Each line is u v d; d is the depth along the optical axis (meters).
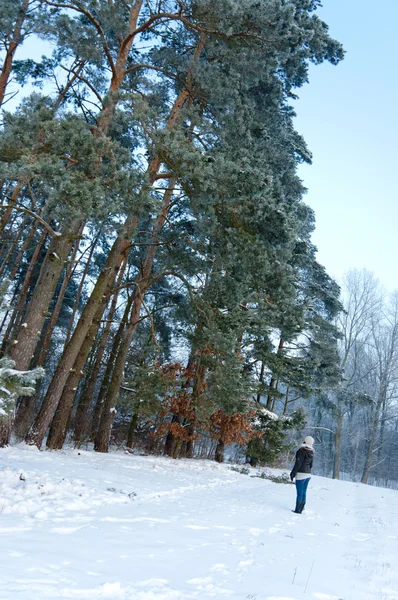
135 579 3.71
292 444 24.02
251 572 4.58
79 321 13.58
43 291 11.77
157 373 17.28
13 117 9.76
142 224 18.17
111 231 10.09
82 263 26.41
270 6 11.96
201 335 16.12
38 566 3.62
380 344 43.62
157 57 14.50
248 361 24.53
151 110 10.66
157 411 17.95
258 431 22.48
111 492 8.05
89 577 3.56
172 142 10.57
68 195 9.11
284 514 9.48
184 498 9.38
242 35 12.88
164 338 25.36
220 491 12.00
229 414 15.61
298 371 24.56
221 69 14.33
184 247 15.51
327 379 26.81
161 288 25.20
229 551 5.34
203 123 13.01
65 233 10.52
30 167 8.73
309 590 4.22
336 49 15.42
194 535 5.91
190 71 13.42
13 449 11.08
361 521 10.28
